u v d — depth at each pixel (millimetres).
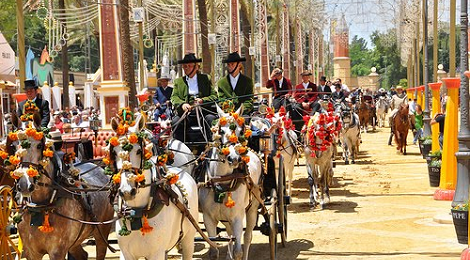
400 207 16172
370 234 13250
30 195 7836
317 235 13266
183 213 8031
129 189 7094
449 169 16953
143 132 7410
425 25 23875
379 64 107312
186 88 10805
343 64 80062
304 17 41594
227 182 9211
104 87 20719
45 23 25281
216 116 10469
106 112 20781
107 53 20781
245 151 9125
